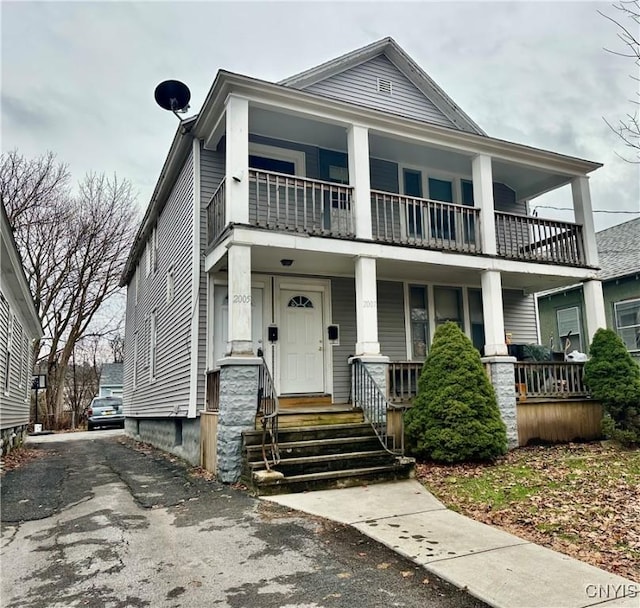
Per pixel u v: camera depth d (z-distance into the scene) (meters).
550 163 11.09
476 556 4.22
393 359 11.19
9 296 11.67
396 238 10.57
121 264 28.53
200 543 4.64
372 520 5.27
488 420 8.11
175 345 10.85
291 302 10.30
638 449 9.13
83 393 37.66
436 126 9.70
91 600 3.52
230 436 7.29
